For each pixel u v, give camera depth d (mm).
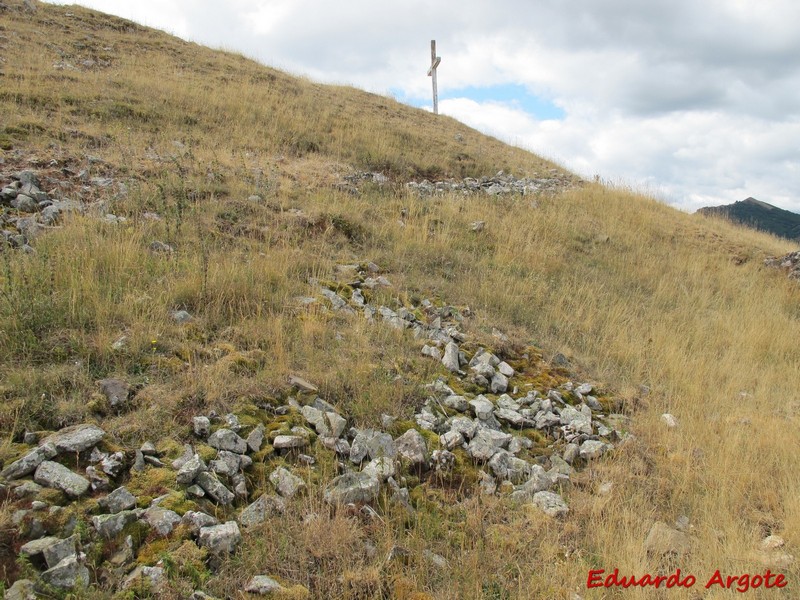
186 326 5461
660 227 14672
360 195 11258
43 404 4086
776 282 12898
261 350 5383
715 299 11164
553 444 5500
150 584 3092
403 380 5539
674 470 5215
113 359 4754
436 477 4641
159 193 8352
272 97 15617
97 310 5133
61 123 10383
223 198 9125
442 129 19672
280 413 4723
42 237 6305
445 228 10617
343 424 4719
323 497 3920
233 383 4809
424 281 8398
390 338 6348
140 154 10094
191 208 8023
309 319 6086
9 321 4676
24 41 14125
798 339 9555
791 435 5945
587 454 5328
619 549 4043
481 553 3850
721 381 7555
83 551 3188
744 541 4359
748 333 9250
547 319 8312
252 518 3742
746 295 11547
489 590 3600
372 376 5430
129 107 11938
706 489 4965
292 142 13289
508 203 13336
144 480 3762
